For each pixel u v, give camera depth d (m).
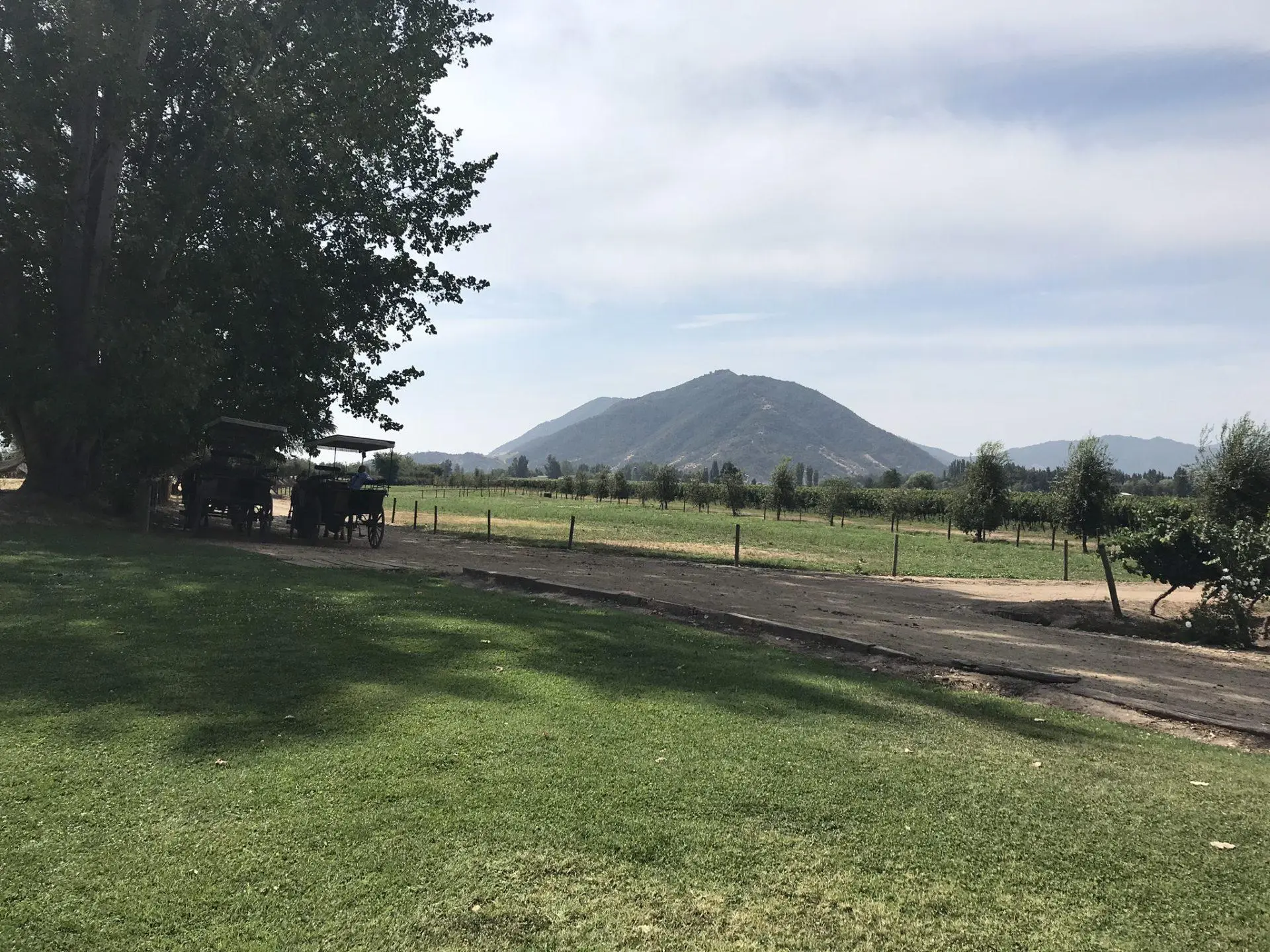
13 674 6.36
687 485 74.62
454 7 27.03
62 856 3.56
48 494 21.70
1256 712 7.86
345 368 26.39
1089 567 28.73
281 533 25.03
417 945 3.02
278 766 4.68
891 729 6.20
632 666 7.79
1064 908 3.56
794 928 3.28
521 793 4.48
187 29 22.73
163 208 22.16
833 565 25.08
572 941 3.10
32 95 19.22
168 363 19.67
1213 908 3.63
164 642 7.68
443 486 121.19
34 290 21.97
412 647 8.08
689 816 4.30
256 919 3.15
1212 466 23.80
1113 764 5.71
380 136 24.53
